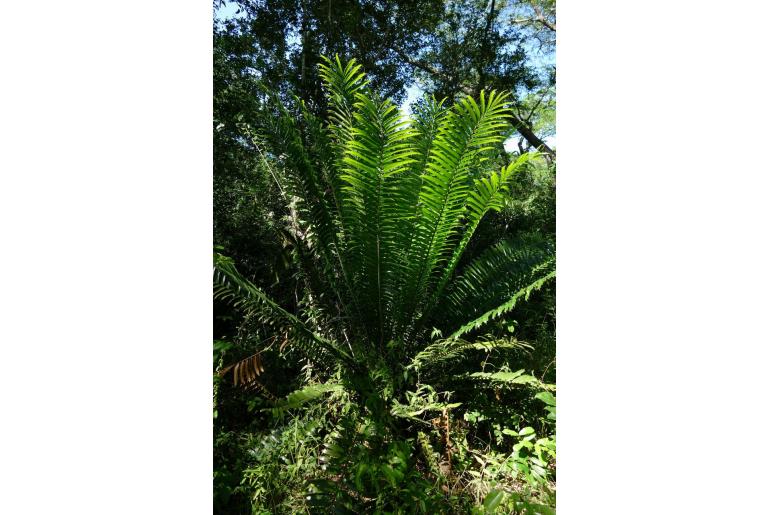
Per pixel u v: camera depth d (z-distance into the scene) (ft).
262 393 5.40
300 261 7.07
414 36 14.26
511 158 8.45
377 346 6.62
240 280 4.71
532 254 7.20
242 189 9.32
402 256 6.12
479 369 6.39
